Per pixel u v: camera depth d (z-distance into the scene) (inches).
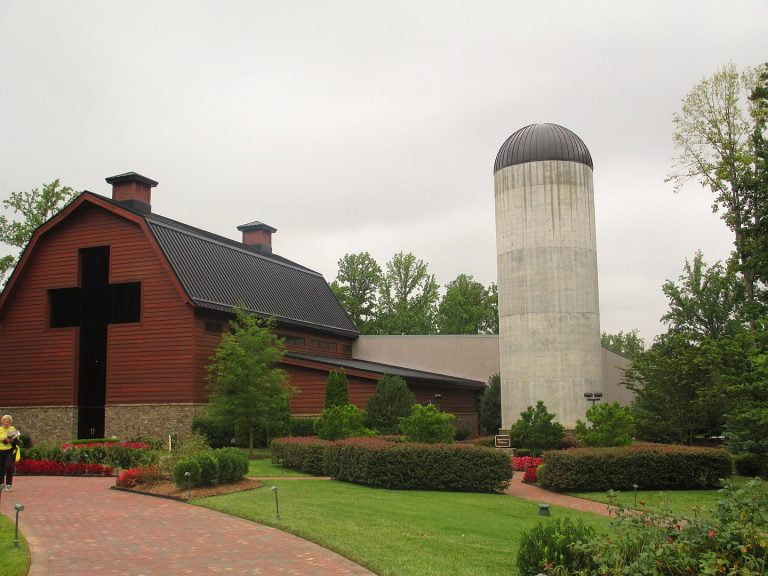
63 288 1341.0
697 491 787.4
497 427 1569.9
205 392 1248.2
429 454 767.1
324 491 697.6
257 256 1674.5
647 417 1053.2
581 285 1306.6
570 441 1092.5
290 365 1373.0
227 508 568.7
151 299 1266.0
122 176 1464.1
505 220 1346.0
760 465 929.5
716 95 1302.9
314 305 1754.4
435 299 2896.2
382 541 460.4
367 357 1862.7
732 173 1275.8
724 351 900.0
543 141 1326.3
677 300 1867.6
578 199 1320.1
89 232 1330.0
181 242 1364.4
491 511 635.5
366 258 2839.6
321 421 978.7
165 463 719.1
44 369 1338.6
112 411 1272.1
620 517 347.3
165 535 478.3
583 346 1296.8
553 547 349.1
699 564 299.1
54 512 561.0
